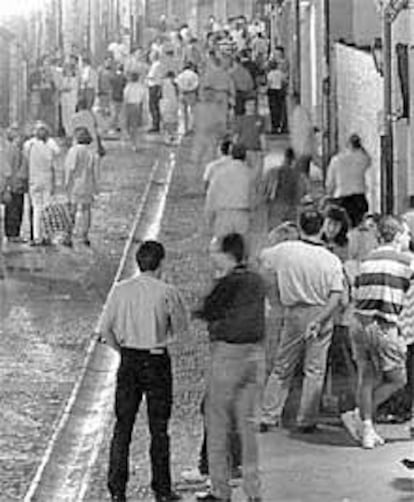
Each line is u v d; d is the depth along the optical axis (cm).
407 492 2044
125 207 4438
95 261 3950
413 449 2241
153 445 2062
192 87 5275
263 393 2127
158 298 2044
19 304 3453
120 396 2067
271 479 2062
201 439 2308
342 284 2361
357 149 3484
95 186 4462
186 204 4294
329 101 4688
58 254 4106
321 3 4994
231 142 3616
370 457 2211
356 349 2320
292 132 3959
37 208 4250
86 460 2306
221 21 6625
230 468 2011
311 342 2341
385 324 2294
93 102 5584
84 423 2512
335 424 2322
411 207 2770
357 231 2467
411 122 3506
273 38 6106
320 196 3219
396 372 2314
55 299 3506
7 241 4200
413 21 3478
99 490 2150
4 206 4203
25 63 5641
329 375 2375
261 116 4597
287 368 2322
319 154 4247
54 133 5225
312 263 2327
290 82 5347
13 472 2200
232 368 1962
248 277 1955
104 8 6669
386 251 2317
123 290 2052
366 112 4119
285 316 2348
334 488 2062
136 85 5625
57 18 6444
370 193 3722
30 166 4266
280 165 3469
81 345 3022
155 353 2052
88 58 5994
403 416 2391
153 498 2072
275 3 6338
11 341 3069
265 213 3147
